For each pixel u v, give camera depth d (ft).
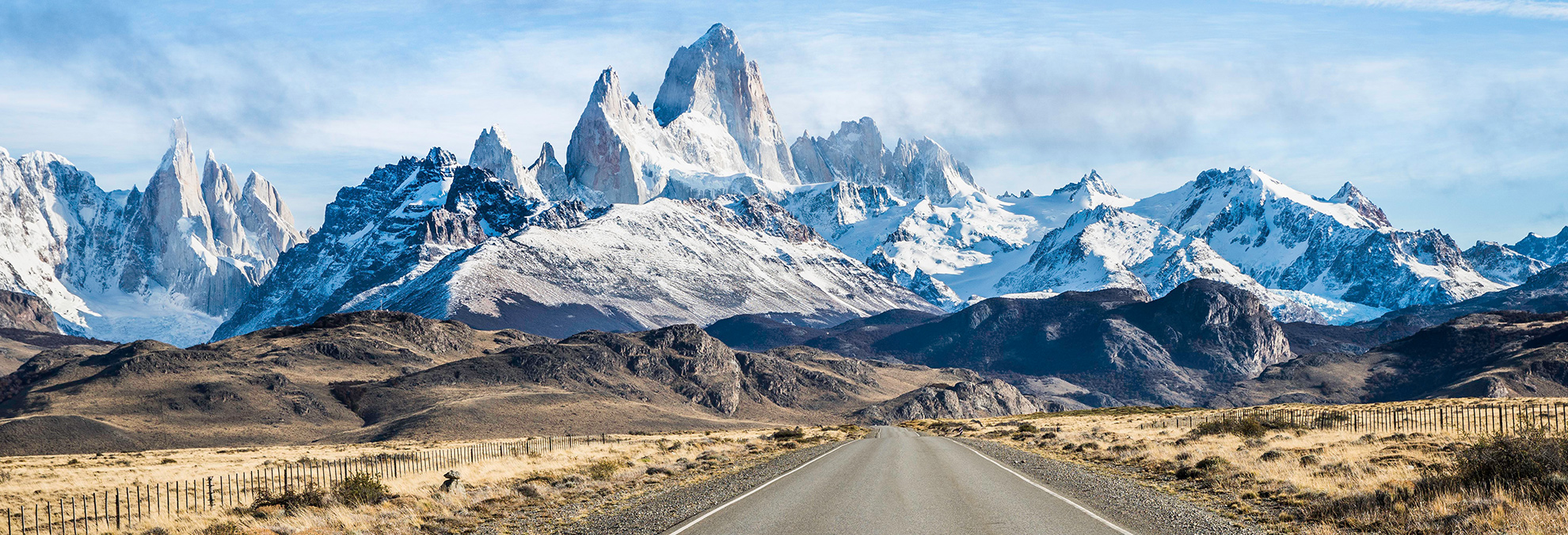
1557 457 77.46
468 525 90.27
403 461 223.10
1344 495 83.66
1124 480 108.68
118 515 119.85
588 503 100.83
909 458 149.38
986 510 82.28
